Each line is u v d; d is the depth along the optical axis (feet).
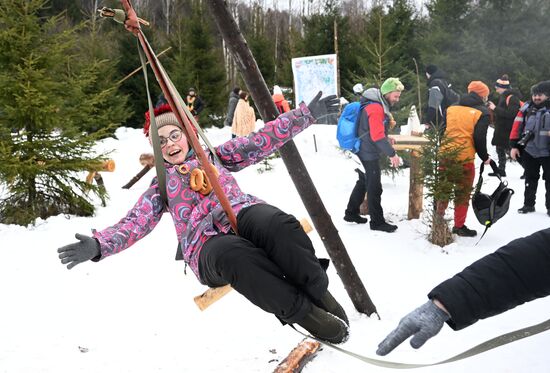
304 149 38.78
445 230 18.92
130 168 36.60
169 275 16.38
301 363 10.86
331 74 39.78
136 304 14.33
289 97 61.46
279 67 76.02
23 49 23.08
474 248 18.66
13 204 23.03
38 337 12.51
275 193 27.43
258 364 11.40
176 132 9.43
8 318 13.42
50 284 15.57
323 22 60.49
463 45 48.78
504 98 32.76
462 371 10.56
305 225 9.35
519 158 23.88
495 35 48.57
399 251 18.42
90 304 14.32
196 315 13.65
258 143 9.61
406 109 30.63
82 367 11.34
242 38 11.06
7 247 18.72
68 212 23.84
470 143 18.84
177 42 64.13
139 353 11.90
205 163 8.02
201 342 12.34
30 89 22.35
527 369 10.52
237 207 8.77
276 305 7.81
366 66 47.47
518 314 13.10
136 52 59.11
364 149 20.40
